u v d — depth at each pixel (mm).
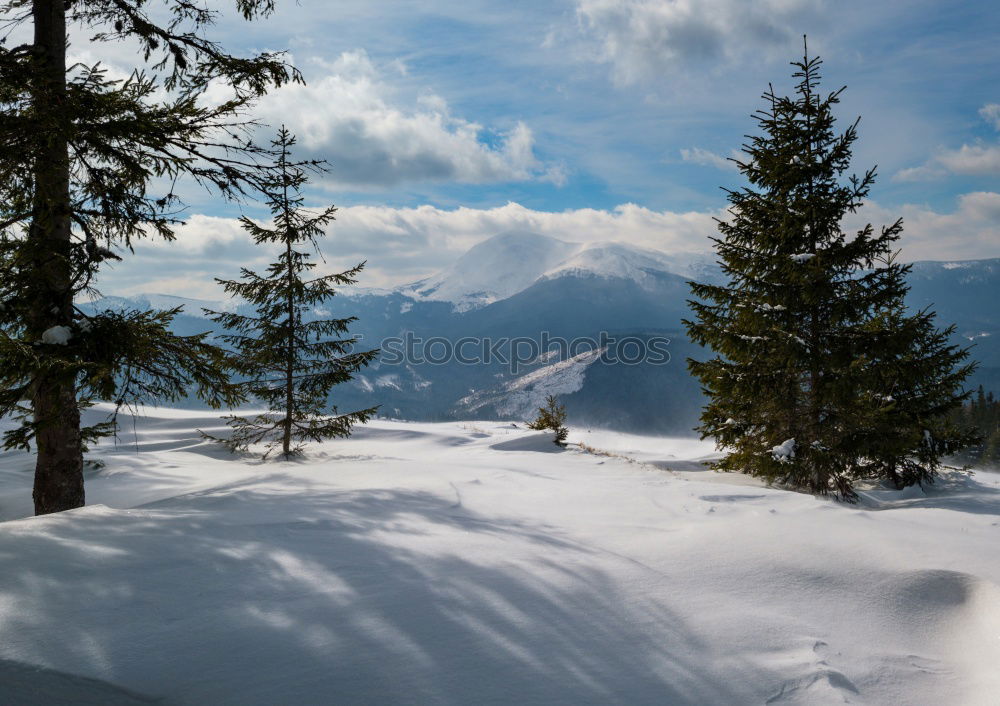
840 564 4262
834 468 11680
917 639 3400
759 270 12594
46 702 2436
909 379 11703
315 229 14398
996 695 2781
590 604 3535
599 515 6031
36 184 7746
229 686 2604
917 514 6125
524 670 2799
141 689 2566
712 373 12797
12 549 3932
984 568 4195
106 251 7664
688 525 5508
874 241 11578
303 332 16531
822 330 12164
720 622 3377
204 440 20438
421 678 2693
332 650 2889
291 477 8922
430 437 23484
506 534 5039
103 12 8594
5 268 7449
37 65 7094
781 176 12578
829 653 3102
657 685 2732
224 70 8844
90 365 6816
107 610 3189
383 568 3980
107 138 7723
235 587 3562
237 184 8641
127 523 4734
